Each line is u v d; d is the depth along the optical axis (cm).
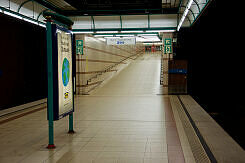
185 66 1258
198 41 1254
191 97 1180
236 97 809
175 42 1308
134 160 400
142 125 643
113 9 1205
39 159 411
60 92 488
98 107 931
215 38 1007
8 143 503
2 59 812
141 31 1245
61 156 425
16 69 890
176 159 401
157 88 1421
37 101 1028
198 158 404
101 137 538
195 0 880
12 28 862
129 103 1016
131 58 2680
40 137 545
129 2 1148
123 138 528
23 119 729
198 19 930
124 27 1249
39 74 1059
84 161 400
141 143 491
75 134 565
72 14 1216
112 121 694
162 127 618
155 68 2053
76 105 984
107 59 1827
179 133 561
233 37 795
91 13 1221
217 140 502
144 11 1202
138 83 1560
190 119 706
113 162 394
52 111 469
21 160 408
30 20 961
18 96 903
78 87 1345
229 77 879
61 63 493
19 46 906
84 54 1342
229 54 865
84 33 1334
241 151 436
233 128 616
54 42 465
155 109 873
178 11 1160
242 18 718
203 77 1209
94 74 1526
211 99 1011
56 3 1055
